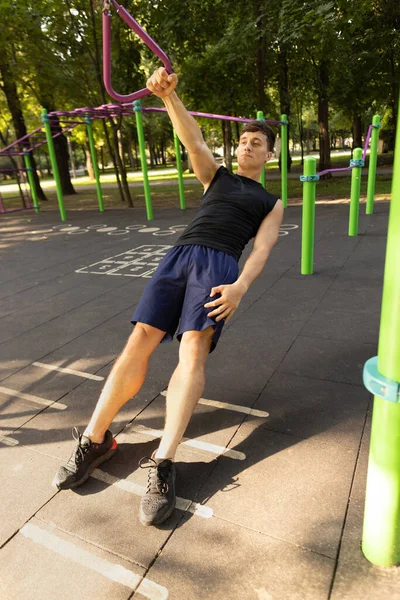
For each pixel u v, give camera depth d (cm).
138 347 203
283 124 1008
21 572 157
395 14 1388
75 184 2850
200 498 183
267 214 226
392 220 114
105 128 1395
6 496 194
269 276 493
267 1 1047
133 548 163
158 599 144
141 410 251
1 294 519
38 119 2045
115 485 196
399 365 121
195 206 1214
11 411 262
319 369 281
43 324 407
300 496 181
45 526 176
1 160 4369
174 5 1120
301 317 371
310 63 1441
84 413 256
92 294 488
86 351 340
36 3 1184
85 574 154
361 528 164
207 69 1409
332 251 583
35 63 1305
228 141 1767
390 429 130
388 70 1581
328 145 1642
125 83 1299
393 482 135
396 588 141
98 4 1167
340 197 1120
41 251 759
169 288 204
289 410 240
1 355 345
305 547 158
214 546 161
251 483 190
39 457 220
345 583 144
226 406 247
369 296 410
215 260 203
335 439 214
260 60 1212
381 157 2478
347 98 1725
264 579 147
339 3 1080
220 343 330
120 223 1009
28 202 1662
